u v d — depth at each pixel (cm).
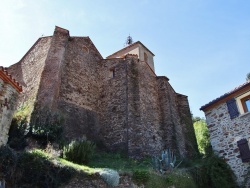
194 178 1316
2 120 932
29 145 1181
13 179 862
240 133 1405
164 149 1762
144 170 1155
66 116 1595
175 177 1207
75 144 1209
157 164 1280
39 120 1369
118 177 1039
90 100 1861
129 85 1877
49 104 1505
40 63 1792
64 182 939
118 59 2080
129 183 1066
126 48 2711
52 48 1792
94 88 1956
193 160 1709
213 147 1527
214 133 1549
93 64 2069
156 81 2125
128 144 1599
